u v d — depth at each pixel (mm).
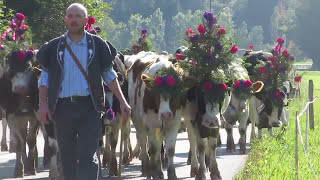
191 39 14906
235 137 25359
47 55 9719
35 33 38250
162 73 14273
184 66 14820
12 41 15336
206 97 14242
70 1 42062
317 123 26812
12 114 15445
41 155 19500
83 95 9594
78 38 9688
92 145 9586
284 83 22906
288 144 19000
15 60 14773
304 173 14102
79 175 9484
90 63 9617
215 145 14820
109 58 9734
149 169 14992
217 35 15016
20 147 15406
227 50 14883
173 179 14438
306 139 16734
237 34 15297
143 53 17578
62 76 9578
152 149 14867
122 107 9781
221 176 15477
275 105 21594
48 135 14328
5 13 40938
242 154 20047
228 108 18781
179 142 23359
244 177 13969
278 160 15922
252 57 22344
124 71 16625
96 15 42531
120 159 10453
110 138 15961
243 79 18219
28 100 15336
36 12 42031
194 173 15656
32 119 15688
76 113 9586
